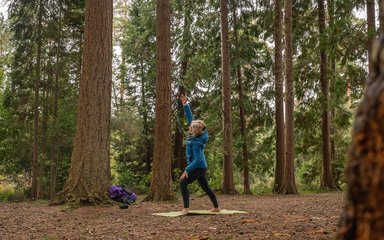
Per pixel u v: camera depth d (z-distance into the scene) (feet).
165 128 42.27
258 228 21.45
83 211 31.78
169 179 41.98
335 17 48.16
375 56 2.68
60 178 81.87
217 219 25.77
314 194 59.72
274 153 80.48
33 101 76.02
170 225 23.52
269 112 74.23
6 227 23.72
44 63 75.31
